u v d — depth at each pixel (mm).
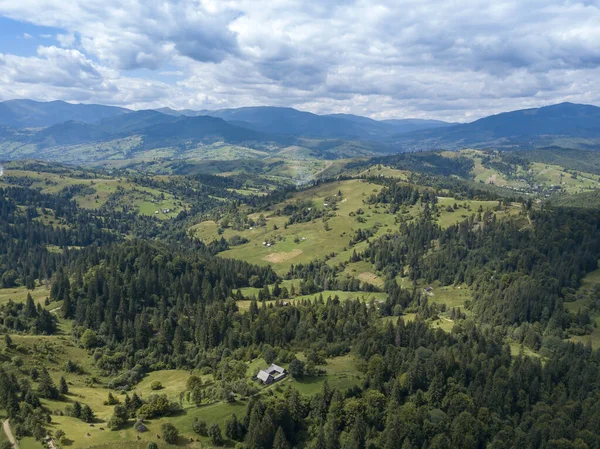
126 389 171750
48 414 131125
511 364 174250
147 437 125062
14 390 133125
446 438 133000
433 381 151500
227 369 167000
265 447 126062
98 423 133000
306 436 134750
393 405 144750
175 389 166125
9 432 120250
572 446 135000
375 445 130625
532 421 146500
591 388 162000
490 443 137000
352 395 151000
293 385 153500
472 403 147875
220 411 138125
